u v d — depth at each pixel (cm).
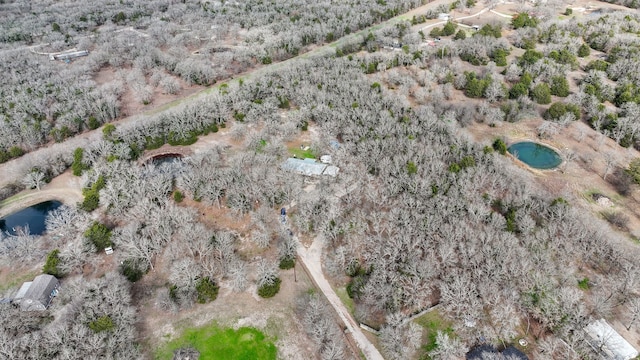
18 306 8162
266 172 10969
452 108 14012
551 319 7244
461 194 9975
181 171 11512
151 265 9094
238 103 14350
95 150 12250
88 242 9188
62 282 8725
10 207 11081
